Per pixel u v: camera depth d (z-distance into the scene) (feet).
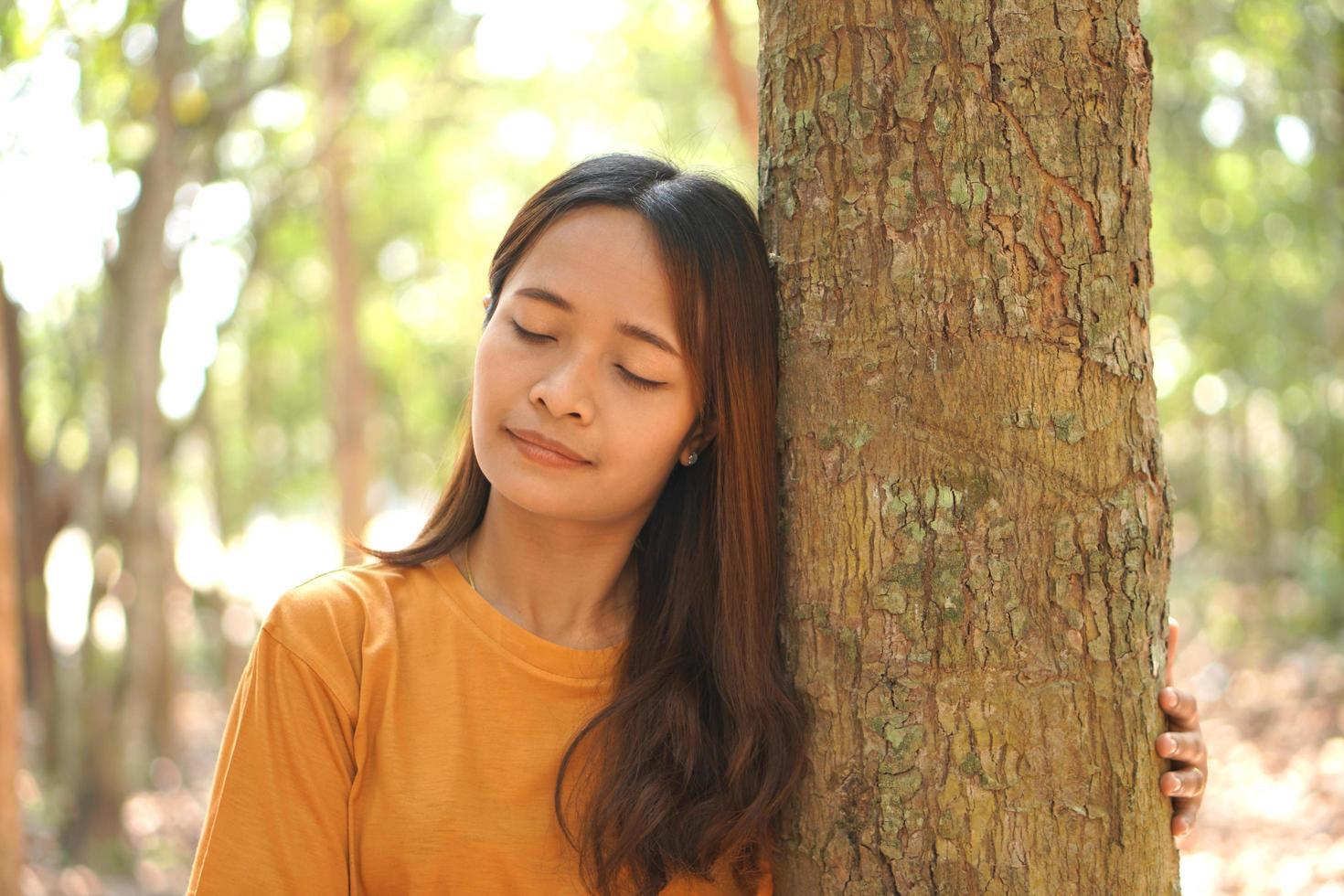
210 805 5.24
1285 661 35.09
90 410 30.60
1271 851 20.20
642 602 5.85
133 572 28.71
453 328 50.80
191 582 43.96
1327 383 39.34
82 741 27.35
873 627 5.20
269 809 5.15
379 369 52.03
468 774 5.32
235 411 54.95
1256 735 28.55
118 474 33.42
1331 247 35.12
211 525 60.03
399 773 5.28
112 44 17.56
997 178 5.06
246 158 33.32
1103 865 5.09
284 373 53.93
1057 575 5.08
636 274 5.23
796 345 5.41
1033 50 5.07
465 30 33.14
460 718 5.39
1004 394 5.06
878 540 5.19
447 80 34.81
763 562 5.50
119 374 29.04
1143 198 5.29
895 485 5.16
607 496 5.34
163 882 26.40
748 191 6.27
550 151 40.55
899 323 5.14
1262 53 30.40
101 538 29.27
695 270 5.24
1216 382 42.27
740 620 5.44
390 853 5.24
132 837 28.55
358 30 30.99
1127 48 5.21
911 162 5.13
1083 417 5.09
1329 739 26.81
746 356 5.38
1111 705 5.11
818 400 5.32
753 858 5.63
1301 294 38.19
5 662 15.93
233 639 43.37
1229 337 38.91
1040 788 5.08
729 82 21.97
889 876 5.16
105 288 29.17
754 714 5.37
